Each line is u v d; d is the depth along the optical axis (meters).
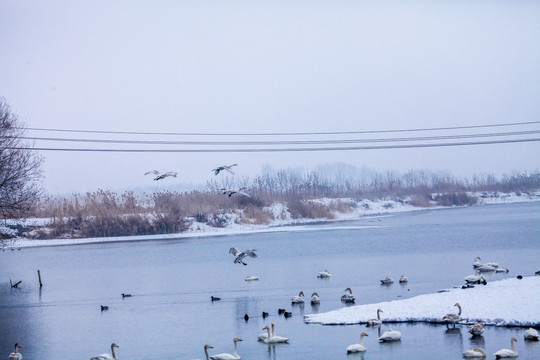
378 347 37.12
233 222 143.75
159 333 44.97
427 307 45.28
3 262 99.44
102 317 52.41
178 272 80.31
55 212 133.75
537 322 39.41
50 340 44.66
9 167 72.38
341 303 51.72
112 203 137.12
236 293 61.03
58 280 78.31
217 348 39.59
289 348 38.25
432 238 106.44
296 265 80.62
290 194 176.12
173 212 139.12
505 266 69.31
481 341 37.25
